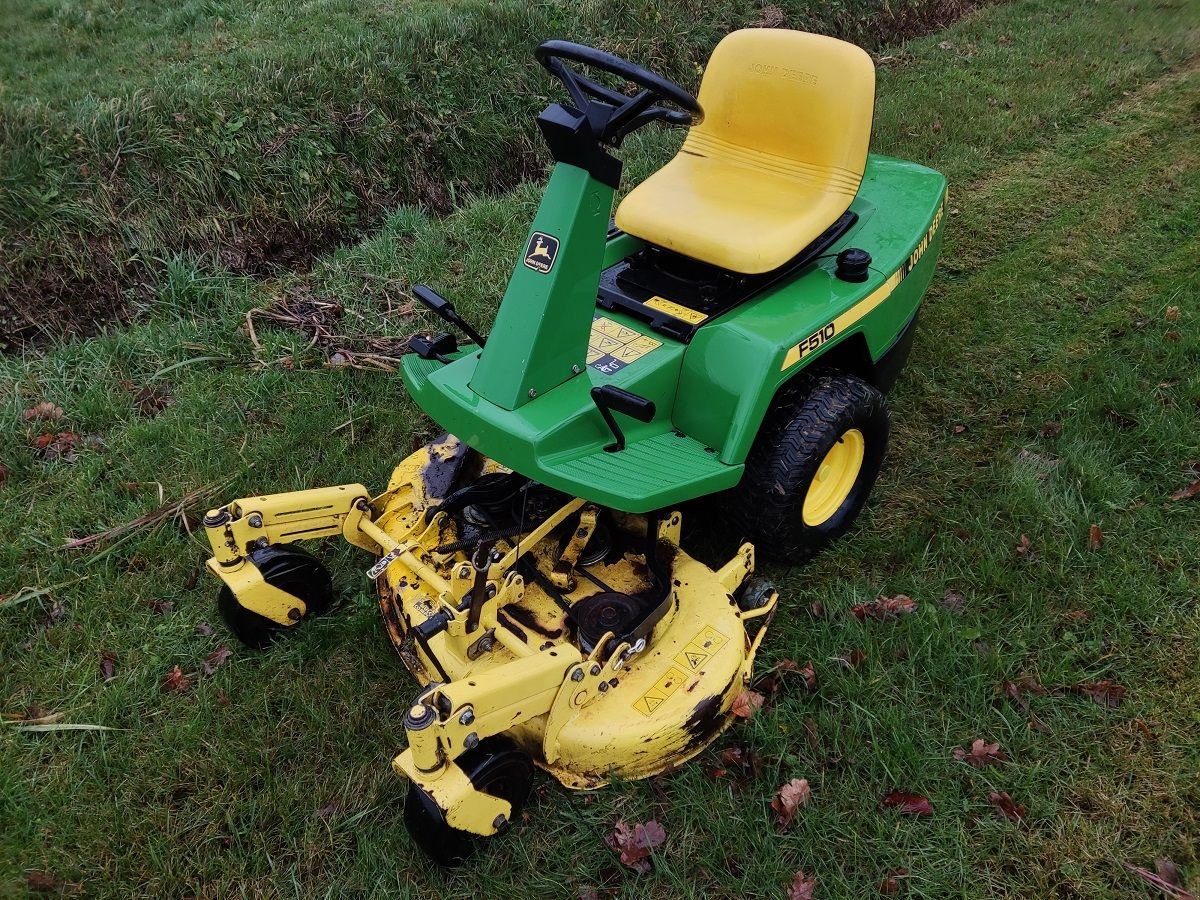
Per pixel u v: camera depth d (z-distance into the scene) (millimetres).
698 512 3787
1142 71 7660
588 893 2596
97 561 3680
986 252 5492
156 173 5492
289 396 4516
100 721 3082
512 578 2777
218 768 2938
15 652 3350
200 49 6715
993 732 2941
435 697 2367
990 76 7750
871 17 8664
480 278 5312
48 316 5035
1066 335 4727
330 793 2871
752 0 8164
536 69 6941
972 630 3223
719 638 2895
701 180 3611
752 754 2883
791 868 2629
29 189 5172
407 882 2625
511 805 2605
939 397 4414
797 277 3465
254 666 3248
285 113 5941
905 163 4348
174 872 2668
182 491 3996
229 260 5539
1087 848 2637
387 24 6836
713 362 3027
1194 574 3402
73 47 6859
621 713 2693
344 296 5207
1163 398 4180
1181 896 2512
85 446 4273
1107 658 3141
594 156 2613
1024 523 3674
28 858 2699
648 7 7602
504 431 2674
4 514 3904
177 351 4797
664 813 2766
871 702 3023
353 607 3428
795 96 3510
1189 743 2865
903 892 2576
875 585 3492
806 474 3213
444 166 6449
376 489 3977
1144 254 5316
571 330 2770
